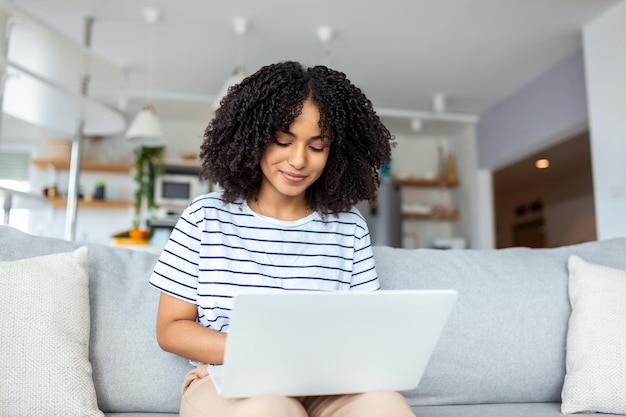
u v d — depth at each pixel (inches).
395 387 35.8
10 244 50.4
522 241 343.3
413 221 245.6
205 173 47.9
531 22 148.2
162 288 41.1
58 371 41.9
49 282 44.6
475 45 162.4
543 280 59.5
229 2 139.6
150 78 191.5
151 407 49.1
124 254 54.9
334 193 47.2
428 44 161.9
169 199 202.1
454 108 217.3
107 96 205.5
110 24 151.9
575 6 139.6
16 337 41.3
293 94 41.4
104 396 48.0
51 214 211.2
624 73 135.7
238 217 44.2
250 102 42.4
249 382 31.9
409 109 219.1
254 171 44.3
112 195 217.8
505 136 204.8
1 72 111.4
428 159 249.3
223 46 165.6
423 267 58.8
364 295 30.3
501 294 57.8
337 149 46.4
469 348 55.3
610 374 49.3
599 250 63.7
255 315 29.0
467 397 54.7
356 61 174.7
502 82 190.5
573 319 55.1
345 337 31.6
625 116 135.0
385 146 49.0
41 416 40.9
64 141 209.8
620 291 53.3
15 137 216.5
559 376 56.2
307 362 32.1
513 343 56.1
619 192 136.3
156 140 156.2
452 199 246.2
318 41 161.3
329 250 45.4
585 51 149.3
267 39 160.6
